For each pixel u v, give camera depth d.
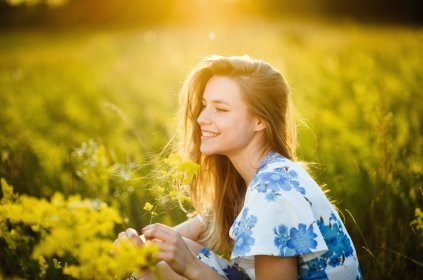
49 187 3.72
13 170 3.38
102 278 1.41
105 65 15.68
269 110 2.17
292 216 1.88
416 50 10.58
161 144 4.82
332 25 32.41
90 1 47.62
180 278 2.07
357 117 5.02
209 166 2.46
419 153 3.46
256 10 53.12
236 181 2.46
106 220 1.37
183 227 2.62
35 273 2.18
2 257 2.39
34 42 29.03
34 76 12.71
